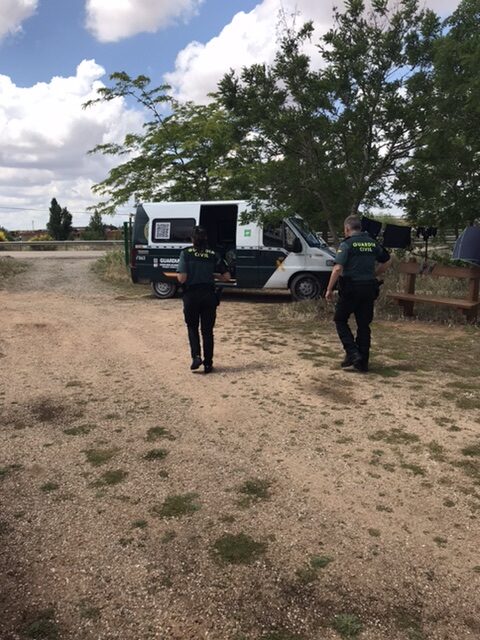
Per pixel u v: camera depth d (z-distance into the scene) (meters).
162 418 4.61
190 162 17.53
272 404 4.89
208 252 5.82
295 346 7.11
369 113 9.07
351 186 9.75
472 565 2.66
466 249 8.21
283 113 9.25
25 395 5.25
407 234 9.84
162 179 17.75
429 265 8.67
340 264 5.60
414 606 2.39
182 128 17.30
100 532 2.97
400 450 3.91
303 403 4.90
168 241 11.96
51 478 3.58
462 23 8.48
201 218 11.74
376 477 3.53
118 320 9.32
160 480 3.53
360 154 9.59
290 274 11.16
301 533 2.94
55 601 2.45
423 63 8.93
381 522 3.03
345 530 2.96
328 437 4.16
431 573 2.60
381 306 9.38
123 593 2.50
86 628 2.28
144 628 2.28
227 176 14.41
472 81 7.44
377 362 6.20
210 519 3.08
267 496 3.32
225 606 2.41
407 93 9.10
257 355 6.67
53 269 18.72
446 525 3.00
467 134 8.55
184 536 2.92
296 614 2.35
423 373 5.73
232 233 12.55
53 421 4.58
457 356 6.40
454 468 3.63
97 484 3.49
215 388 5.39
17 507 3.23
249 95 9.40
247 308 10.67
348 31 9.09
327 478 3.53
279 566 2.67
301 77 9.20
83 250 30.56
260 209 10.16
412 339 7.33
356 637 2.21
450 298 8.66
